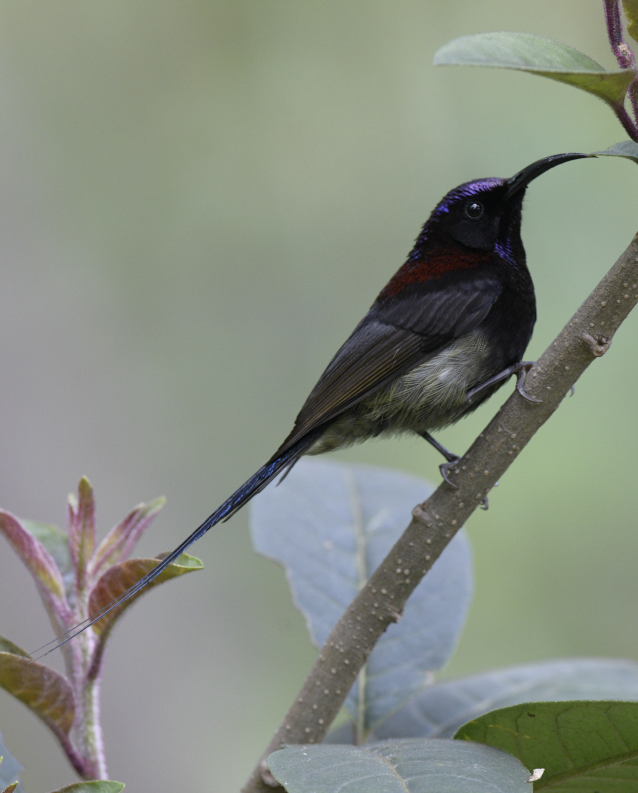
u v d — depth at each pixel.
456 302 6.23
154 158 15.31
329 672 3.66
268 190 15.23
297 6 15.55
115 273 14.70
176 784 10.83
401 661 4.55
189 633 12.01
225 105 15.44
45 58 15.40
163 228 15.02
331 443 6.50
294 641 12.41
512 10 14.96
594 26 14.59
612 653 11.65
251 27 15.52
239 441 13.98
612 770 3.32
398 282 6.53
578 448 12.62
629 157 3.20
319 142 15.24
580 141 13.63
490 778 2.89
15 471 12.57
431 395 6.24
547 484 12.47
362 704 4.40
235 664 12.05
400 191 14.98
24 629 9.32
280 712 11.77
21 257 14.52
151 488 13.34
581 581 12.02
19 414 13.06
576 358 3.61
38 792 9.61
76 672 3.67
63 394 13.59
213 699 11.64
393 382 6.27
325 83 15.43
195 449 13.84
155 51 15.56
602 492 12.38
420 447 13.45
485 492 3.71
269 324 14.77
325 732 3.68
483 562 12.17
